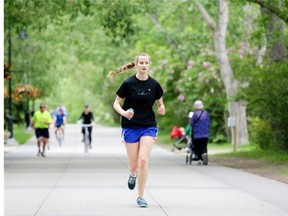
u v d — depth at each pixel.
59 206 22.62
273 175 35.69
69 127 154.88
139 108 22.19
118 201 24.02
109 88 147.75
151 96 22.12
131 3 49.34
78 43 92.19
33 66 88.06
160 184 30.53
